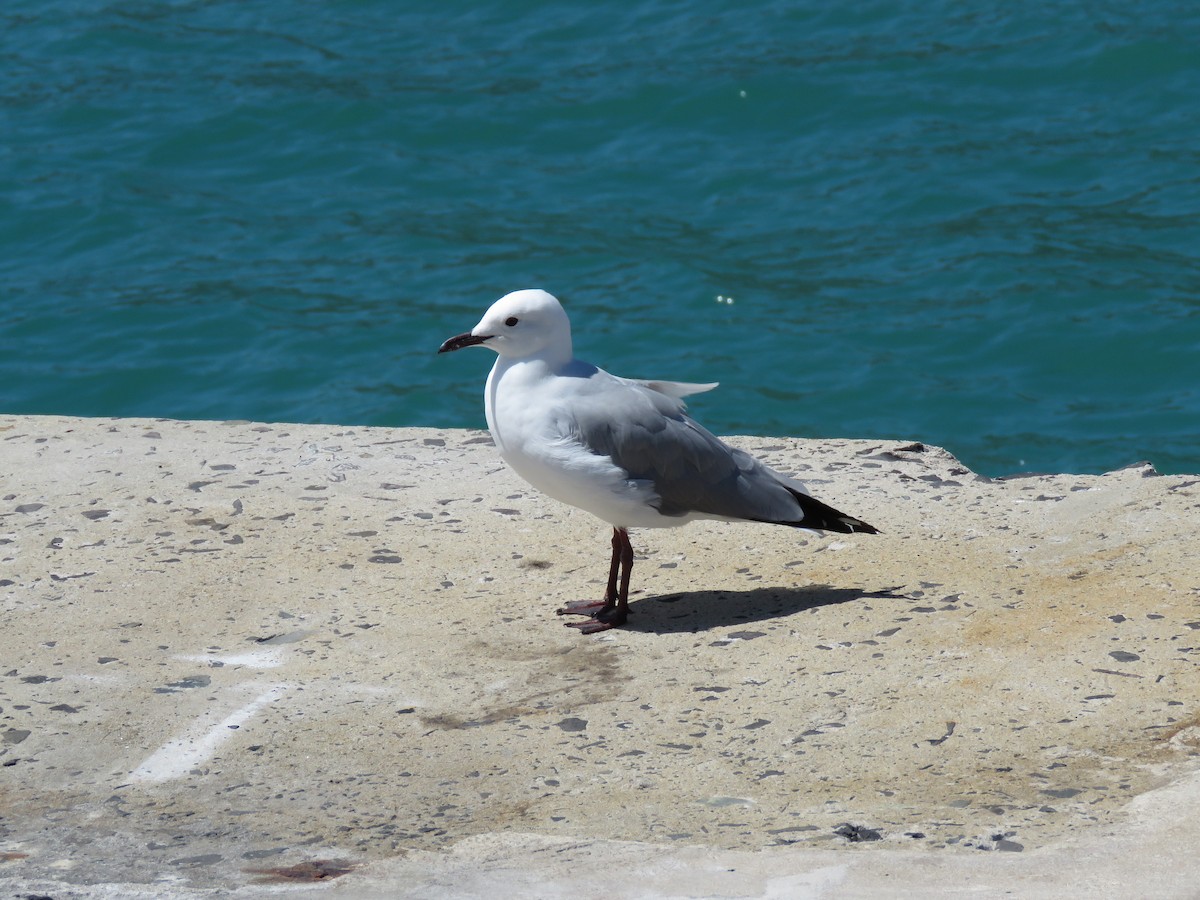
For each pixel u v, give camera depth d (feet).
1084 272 75.51
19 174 91.35
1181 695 28.14
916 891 21.31
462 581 35.70
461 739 28.50
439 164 92.02
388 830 25.20
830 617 32.76
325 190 90.07
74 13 117.39
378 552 37.24
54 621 33.91
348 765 27.76
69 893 22.97
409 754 28.04
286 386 71.15
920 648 30.86
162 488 41.11
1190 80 93.86
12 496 40.65
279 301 77.97
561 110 96.94
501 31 110.73
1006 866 21.99
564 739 28.27
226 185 91.04
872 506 38.99
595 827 24.75
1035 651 30.27
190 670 31.68
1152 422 63.98
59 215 86.79
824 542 37.09
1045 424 64.59
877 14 107.24
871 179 86.69
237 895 22.58
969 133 90.79
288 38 111.65
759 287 77.00
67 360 73.26
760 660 31.01
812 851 22.84
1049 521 37.45
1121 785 24.98
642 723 28.68
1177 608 31.58
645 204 86.94
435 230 84.99
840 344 71.72
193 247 83.82
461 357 73.56
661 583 35.53
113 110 99.50
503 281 79.46
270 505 39.99
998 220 81.56
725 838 23.95
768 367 70.44
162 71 105.81
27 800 26.89
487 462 42.88
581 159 91.91
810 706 28.86
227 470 42.34
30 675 31.50
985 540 36.52
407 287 79.36
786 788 25.80
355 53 108.06
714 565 36.37
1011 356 69.77
